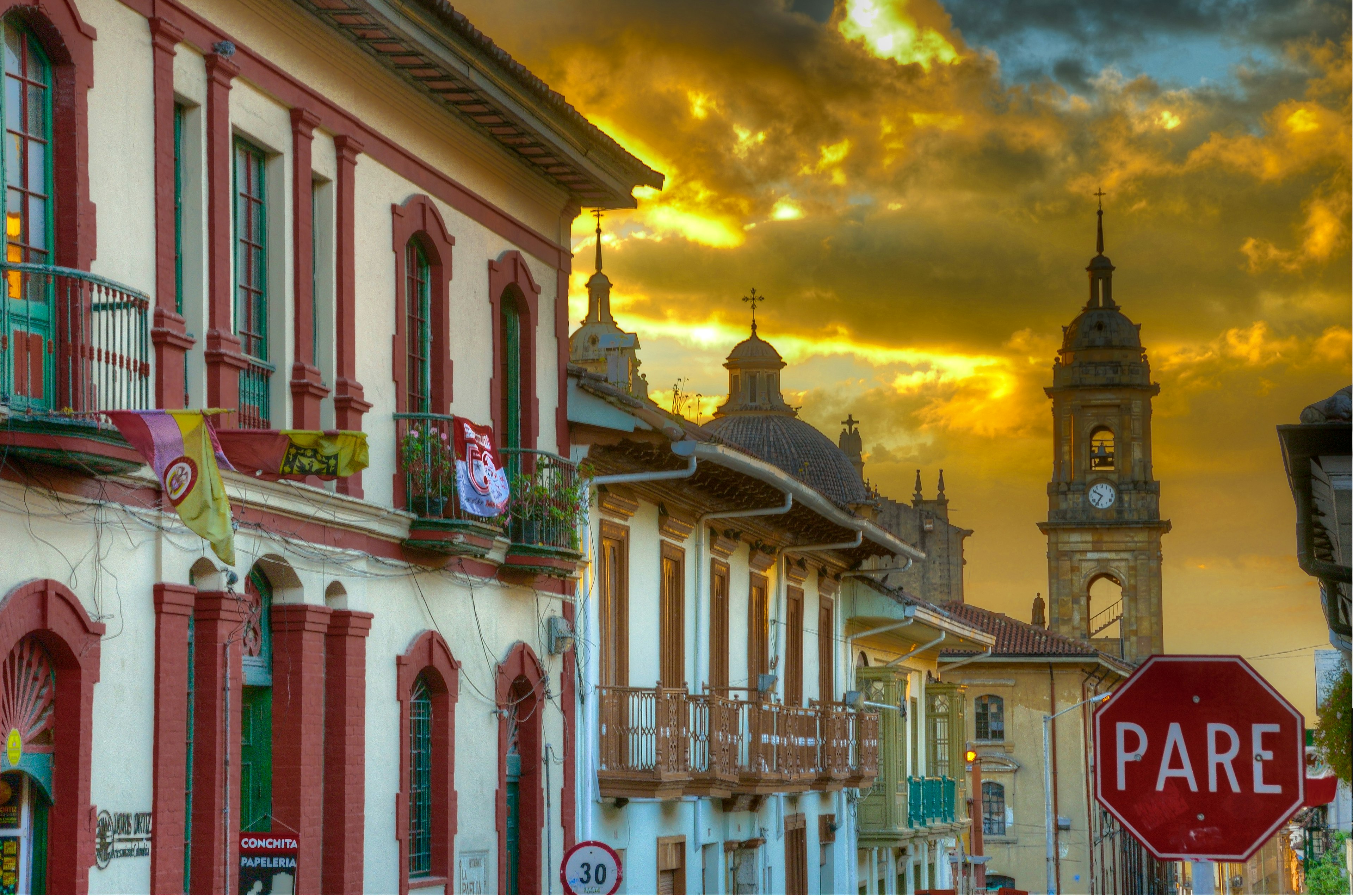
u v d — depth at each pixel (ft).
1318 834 238.68
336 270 65.51
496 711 77.41
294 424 61.93
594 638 87.66
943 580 278.26
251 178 61.31
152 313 52.70
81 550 49.49
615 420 86.63
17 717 47.47
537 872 80.69
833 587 136.56
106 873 50.14
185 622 54.24
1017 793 230.68
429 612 71.82
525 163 82.38
